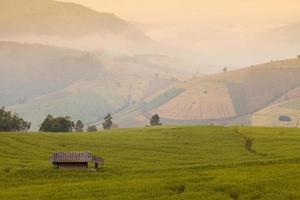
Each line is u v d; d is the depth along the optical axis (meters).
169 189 85.31
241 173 99.75
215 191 82.31
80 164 112.25
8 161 124.38
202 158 139.25
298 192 81.56
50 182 96.75
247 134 189.50
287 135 186.00
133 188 85.12
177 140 176.38
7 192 83.50
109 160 131.62
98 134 192.25
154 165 123.31
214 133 194.88
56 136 176.75
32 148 148.00
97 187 86.75
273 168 105.50
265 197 78.12
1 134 168.88
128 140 174.88
